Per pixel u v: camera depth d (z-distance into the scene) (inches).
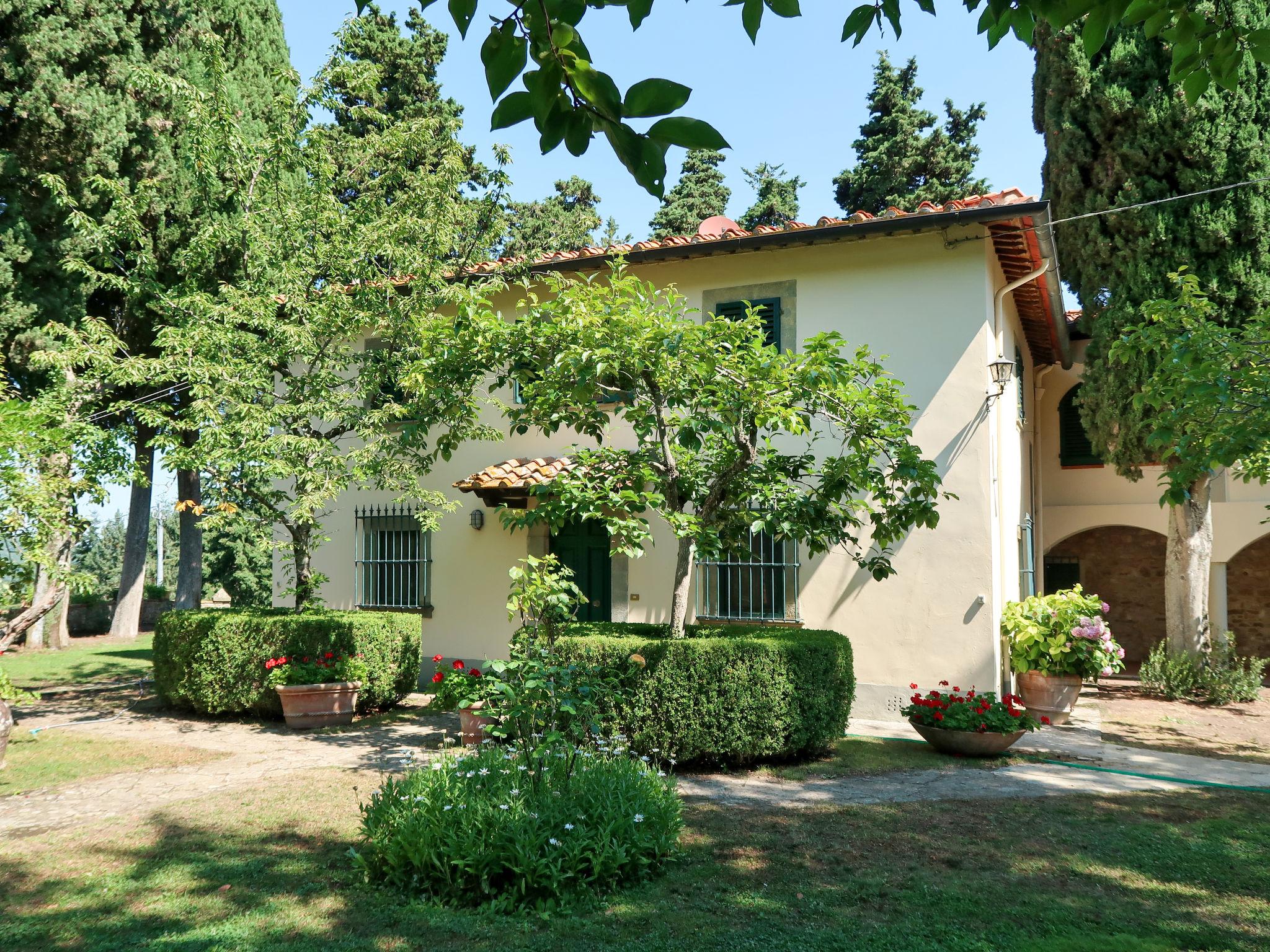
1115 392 487.8
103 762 298.5
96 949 152.6
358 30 409.7
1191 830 225.3
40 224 463.8
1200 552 485.4
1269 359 250.4
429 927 162.6
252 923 163.5
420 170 429.4
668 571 428.1
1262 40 97.0
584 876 179.9
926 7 96.3
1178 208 461.1
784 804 248.8
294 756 309.7
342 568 514.0
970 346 376.5
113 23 481.1
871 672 383.6
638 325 284.4
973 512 371.2
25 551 306.0
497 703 243.3
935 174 948.0
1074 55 483.8
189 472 707.4
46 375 470.0
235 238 405.1
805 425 297.0
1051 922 165.2
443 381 312.8
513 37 73.9
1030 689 388.2
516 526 302.7
